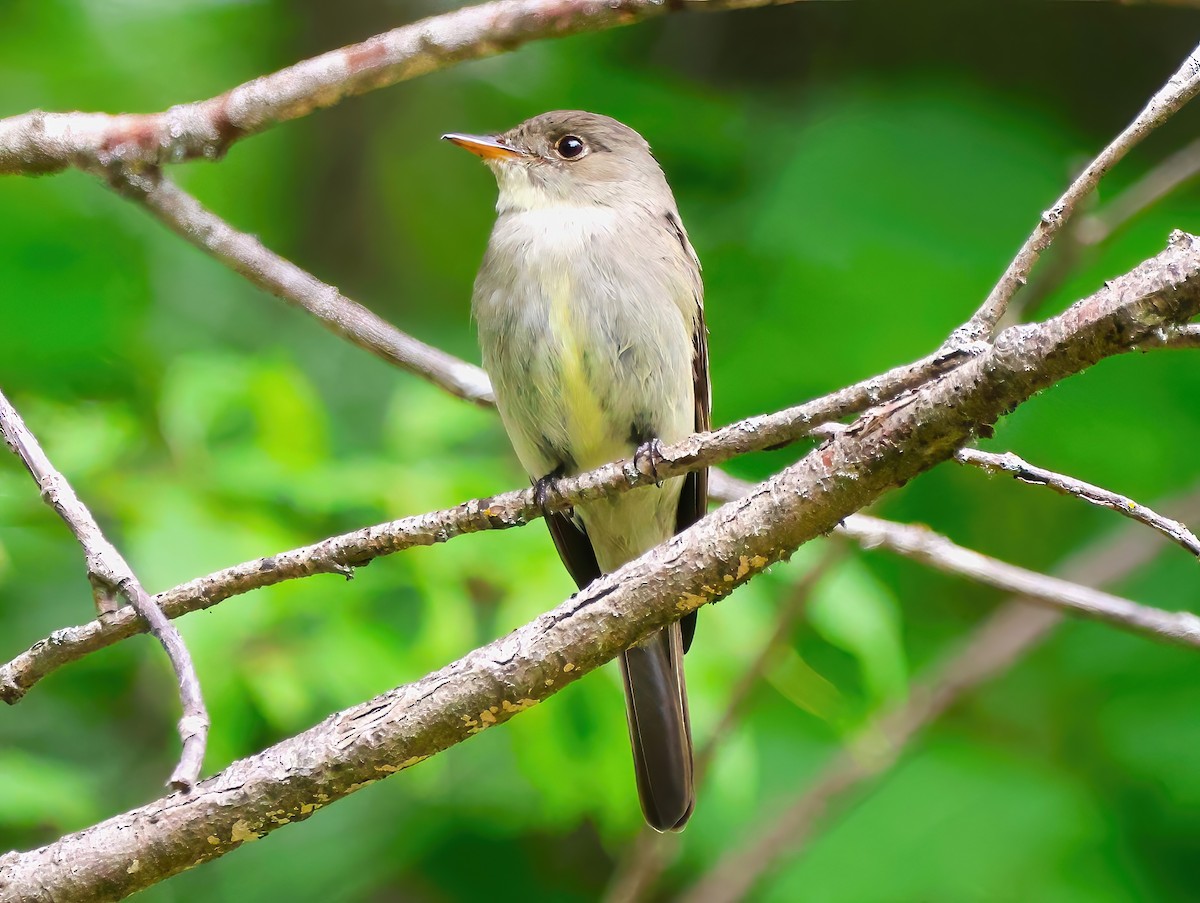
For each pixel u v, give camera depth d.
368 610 9.70
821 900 10.00
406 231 13.71
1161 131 12.95
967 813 10.38
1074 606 7.62
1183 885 10.27
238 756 8.67
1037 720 11.34
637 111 12.76
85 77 13.62
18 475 9.24
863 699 10.68
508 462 9.98
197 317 12.19
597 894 11.46
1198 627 7.50
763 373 11.02
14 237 11.69
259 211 13.71
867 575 9.83
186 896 10.65
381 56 6.40
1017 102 12.75
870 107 12.36
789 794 10.47
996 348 4.71
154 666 10.19
